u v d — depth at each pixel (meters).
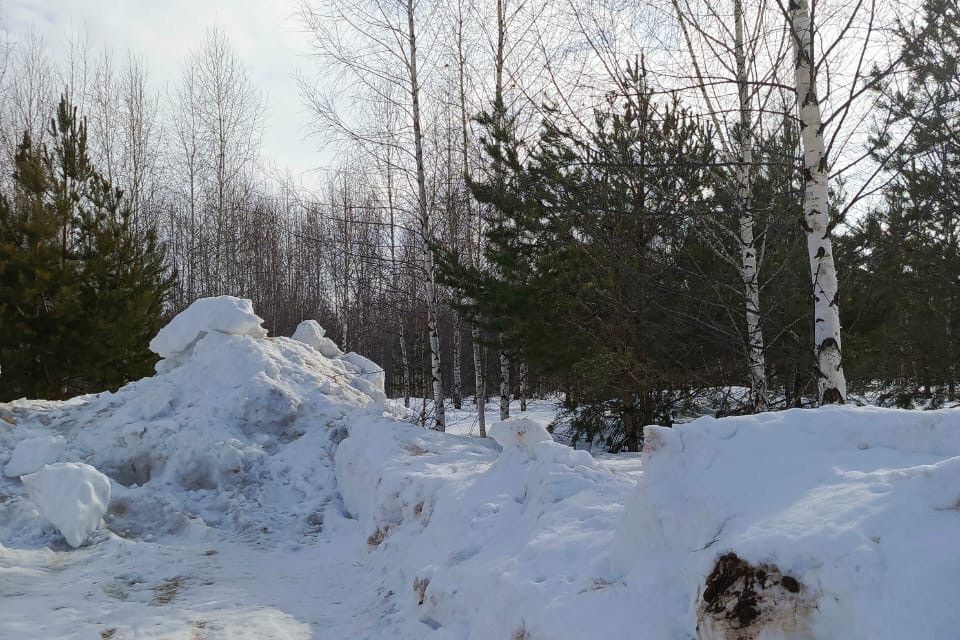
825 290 5.44
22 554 5.96
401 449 7.27
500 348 11.38
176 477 7.82
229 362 9.62
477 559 4.11
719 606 2.28
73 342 13.94
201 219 29.70
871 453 2.79
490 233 11.21
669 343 9.87
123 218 15.45
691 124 9.55
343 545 6.46
